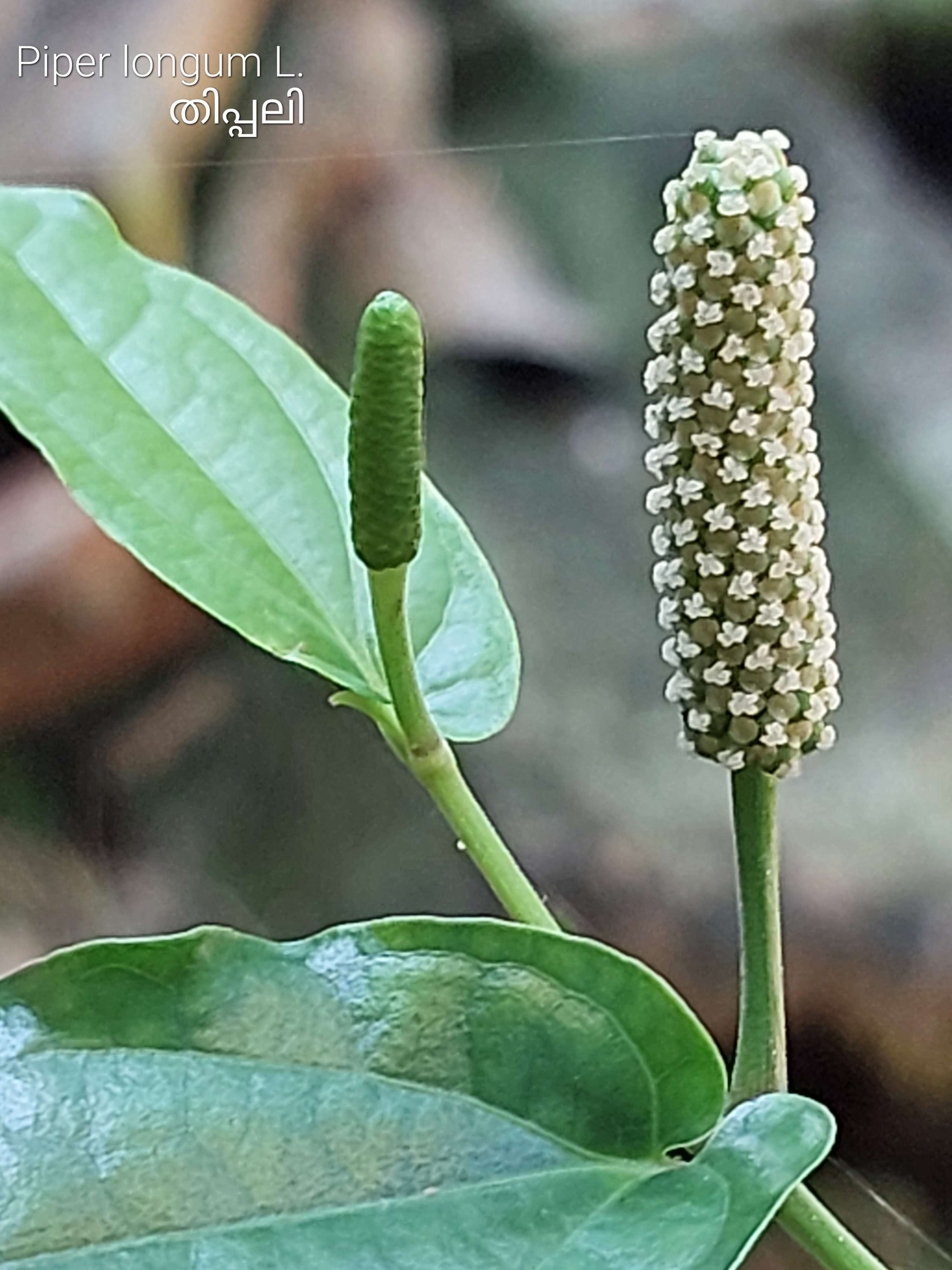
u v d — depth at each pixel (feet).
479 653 0.40
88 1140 0.34
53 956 0.35
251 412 0.41
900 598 0.79
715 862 0.72
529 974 0.35
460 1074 0.35
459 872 0.73
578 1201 0.34
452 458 0.82
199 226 0.81
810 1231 0.36
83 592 0.73
